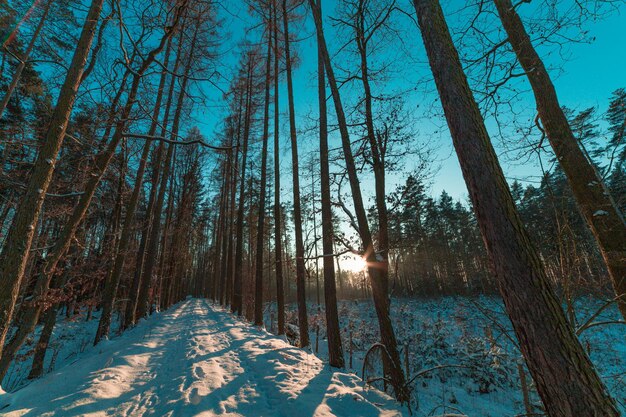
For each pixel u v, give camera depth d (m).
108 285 11.48
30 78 10.16
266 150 15.17
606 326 8.19
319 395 4.44
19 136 8.12
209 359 6.86
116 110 5.56
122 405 4.34
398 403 4.32
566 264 4.24
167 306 25.58
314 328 15.45
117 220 12.12
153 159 16.31
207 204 32.88
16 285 3.62
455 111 2.81
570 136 4.71
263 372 5.81
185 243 28.09
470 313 10.41
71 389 4.81
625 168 3.93
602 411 1.94
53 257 5.08
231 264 21.20
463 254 29.27
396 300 29.14
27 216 3.79
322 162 7.37
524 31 5.10
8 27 7.65
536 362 2.18
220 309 23.30
